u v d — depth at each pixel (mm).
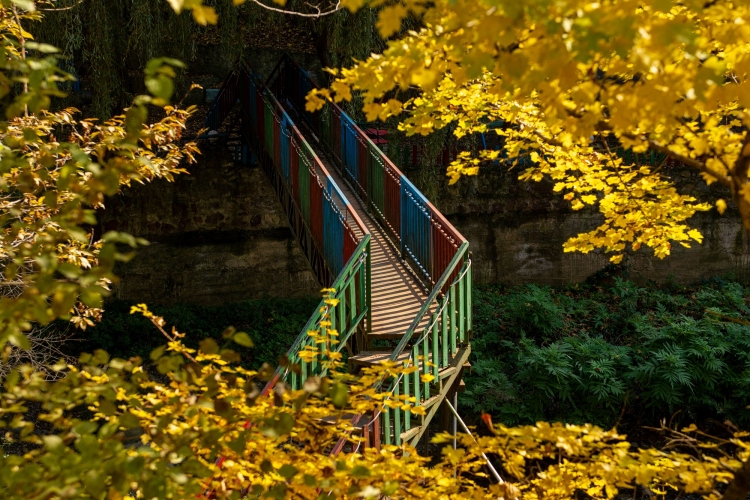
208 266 16375
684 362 12727
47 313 2553
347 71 3295
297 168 10430
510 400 12773
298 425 3320
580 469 3422
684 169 16656
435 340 6656
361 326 7457
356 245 7590
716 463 3225
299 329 15469
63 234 2666
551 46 2410
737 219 16922
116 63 13539
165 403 3201
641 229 5266
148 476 2713
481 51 2547
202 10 2219
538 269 17141
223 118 16859
